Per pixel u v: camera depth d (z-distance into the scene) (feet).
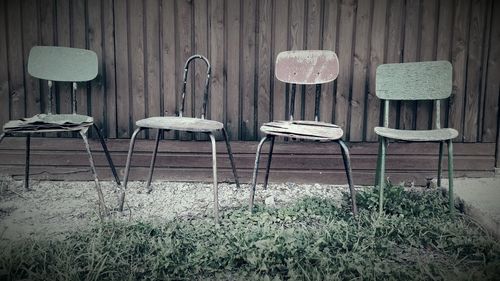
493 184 9.35
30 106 9.89
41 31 9.66
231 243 6.46
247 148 9.98
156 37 9.71
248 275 5.90
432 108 9.82
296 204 8.23
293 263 5.88
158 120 8.38
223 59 9.76
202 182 10.11
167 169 10.08
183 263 6.01
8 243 6.47
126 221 7.59
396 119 9.89
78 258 6.00
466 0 9.47
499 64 9.66
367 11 9.57
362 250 6.32
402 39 9.64
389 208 7.96
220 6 9.59
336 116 9.90
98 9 9.61
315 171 10.05
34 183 9.84
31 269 5.68
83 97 9.89
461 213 8.08
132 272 5.74
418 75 8.82
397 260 6.37
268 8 9.59
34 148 9.96
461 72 9.68
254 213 7.86
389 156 9.93
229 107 9.91
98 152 10.03
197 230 7.02
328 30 9.63
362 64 9.73
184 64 9.79
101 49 9.74
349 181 7.73
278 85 9.84
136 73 9.82
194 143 10.00
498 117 9.83
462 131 9.88
